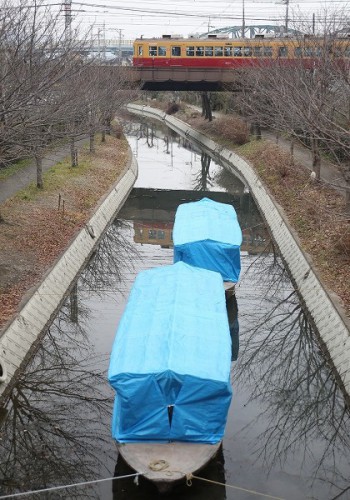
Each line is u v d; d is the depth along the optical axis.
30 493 13.33
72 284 24.53
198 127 69.75
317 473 14.41
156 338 14.62
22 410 16.75
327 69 24.47
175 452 13.09
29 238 24.95
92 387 18.03
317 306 21.25
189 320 15.55
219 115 73.44
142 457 12.91
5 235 24.47
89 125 33.31
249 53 48.69
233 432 16.05
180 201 42.22
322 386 18.45
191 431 13.29
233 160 51.75
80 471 14.36
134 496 13.21
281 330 22.22
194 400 13.20
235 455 15.03
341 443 15.68
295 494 13.64
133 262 29.08
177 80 52.38
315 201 30.17
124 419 13.36
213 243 23.14
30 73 18.69
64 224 28.09
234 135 55.84
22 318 18.91
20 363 17.77
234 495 13.52
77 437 15.68
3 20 19.91
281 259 28.41
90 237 28.81
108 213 34.09
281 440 15.73
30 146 24.25
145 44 52.03
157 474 12.36
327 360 18.78
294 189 34.62
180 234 24.38
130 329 15.41
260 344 21.34
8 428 15.98
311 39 33.59
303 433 16.09
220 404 13.35
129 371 13.27
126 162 47.25
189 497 13.20
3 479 14.16
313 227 27.67
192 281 18.19
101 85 39.31
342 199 29.81
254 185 41.56
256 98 44.34
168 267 19.58
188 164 56.53
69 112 24.92
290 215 30.84
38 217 27.70
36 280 21.56
